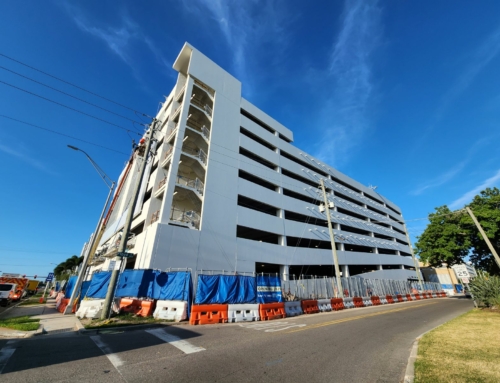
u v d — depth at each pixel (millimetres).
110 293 10477
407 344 6871
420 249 30953
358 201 46000
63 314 13508
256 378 4207
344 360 5305
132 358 5227
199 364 4887
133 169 30484
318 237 31500
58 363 4855
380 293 25938
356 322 10930
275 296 13695
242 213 23766
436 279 54750
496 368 4289
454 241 27391
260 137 30750
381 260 41375
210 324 10141
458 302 23297
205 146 25125
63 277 60312
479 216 25453
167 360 5105
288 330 8758
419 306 19734
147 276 12898
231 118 27406
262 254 23766
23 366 4676
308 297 20734
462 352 5426
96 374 4285
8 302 22547
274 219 26844
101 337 7441
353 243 37531
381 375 4445
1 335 7691
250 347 6270
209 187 22000
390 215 55781
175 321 10430
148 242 17828
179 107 24844
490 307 14539
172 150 22828
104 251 28594
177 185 19969
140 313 11430
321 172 40531
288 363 5039
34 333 7949
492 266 26766
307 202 33188
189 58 27531
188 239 18766
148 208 21266
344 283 22812
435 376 3998
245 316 11242
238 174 25531
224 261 20453
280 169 31500
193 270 18281
